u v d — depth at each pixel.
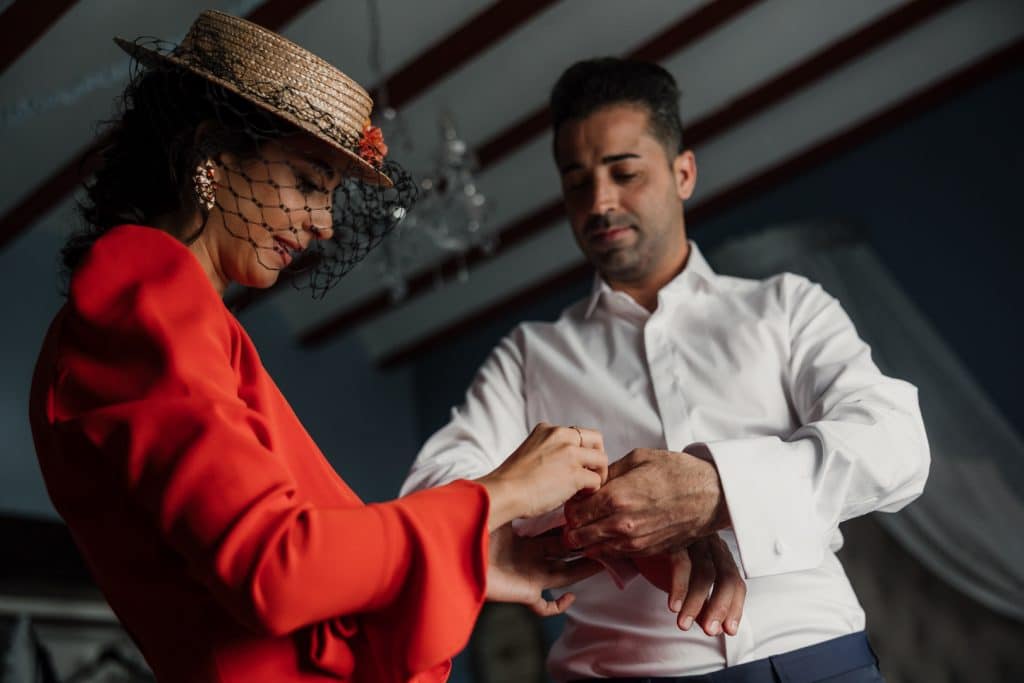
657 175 2.18
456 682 7.25
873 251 6.56
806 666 1.81
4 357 6.90
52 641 6.22
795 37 6.30
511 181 7.13
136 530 1.20
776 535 1.67
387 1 5.56
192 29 1.42
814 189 6.86
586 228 2.19
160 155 1.39
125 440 1.13
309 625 1.21
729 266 6.48
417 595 1.16
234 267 1.37
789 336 2.03
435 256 7.68
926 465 1.84
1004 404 6.03
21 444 6.80
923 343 6.03
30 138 6.07
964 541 5.55
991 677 5.53
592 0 5.89
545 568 1.73
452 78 6.26
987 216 6.28
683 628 1.68
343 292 8.08
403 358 8.62
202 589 1.20
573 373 2.12
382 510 1.18
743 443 1.72
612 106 2.20
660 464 1.68
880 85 6.55
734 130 6.87
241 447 1.13
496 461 2.11
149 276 1.24
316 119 1.35
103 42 5.41
